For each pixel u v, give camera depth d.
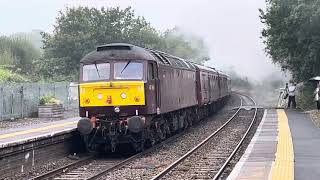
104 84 17.48
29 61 47.25
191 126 28.27
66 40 48.47
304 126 24.44
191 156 16.88
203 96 30.70
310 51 35.38
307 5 33.62
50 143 16.08
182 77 24.09
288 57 38.81
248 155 14.98
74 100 37.12
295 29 36.03
